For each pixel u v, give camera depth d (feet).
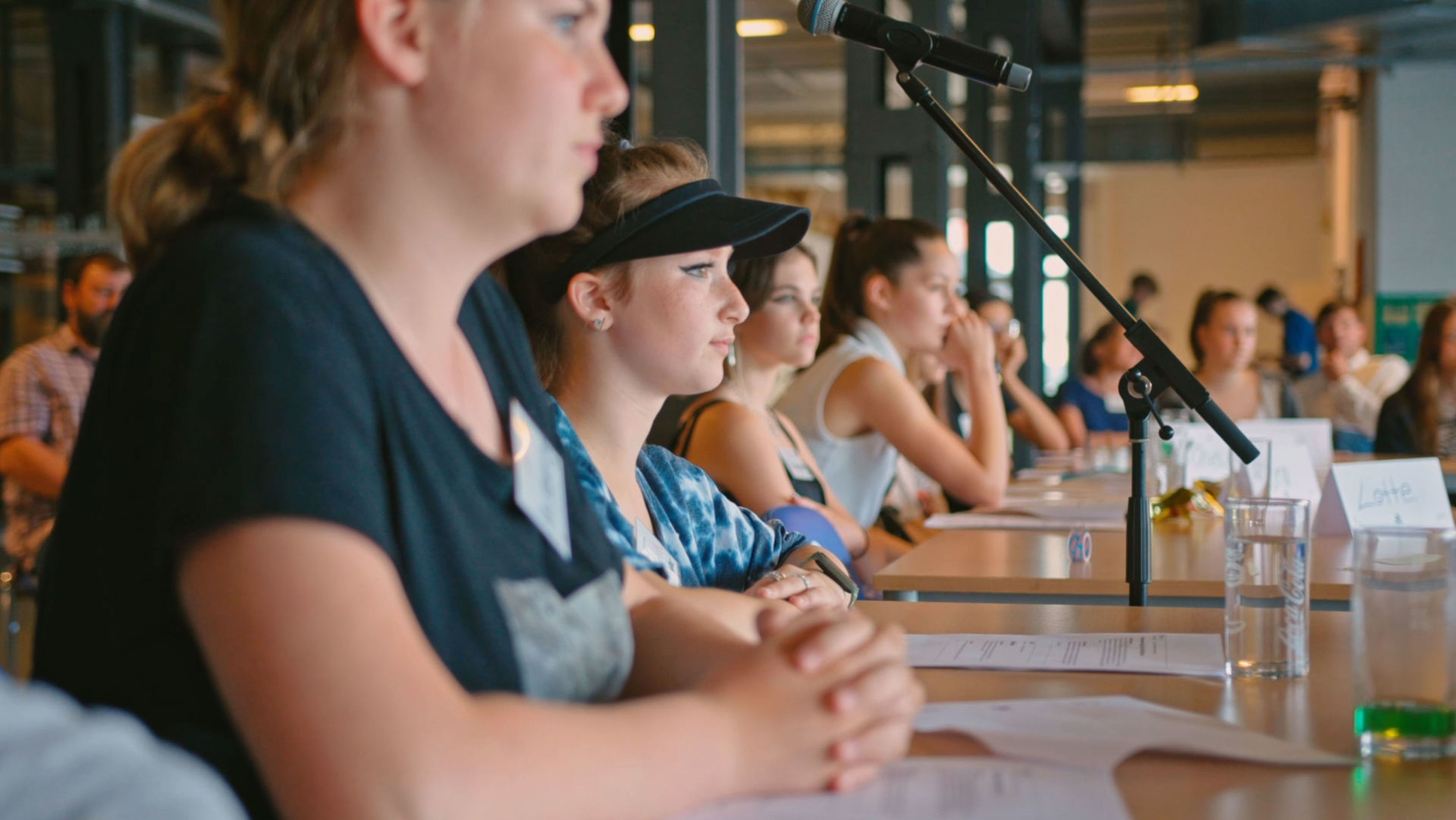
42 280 24.63
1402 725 2.95
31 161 31.07
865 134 19.84
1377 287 36.06
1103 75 36.70
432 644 2.61
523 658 2.78
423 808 2.10
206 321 2.34
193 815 1.36
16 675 11.42
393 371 2.58
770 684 2.62
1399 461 8.59
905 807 2.54
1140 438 5.53
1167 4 37.40
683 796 2.40
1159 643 4.42
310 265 2.51
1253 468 8.61
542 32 2.63
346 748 2.11
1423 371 17.83
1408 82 35.45
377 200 2.66
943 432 10.23
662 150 5.09
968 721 3.21
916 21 20.51
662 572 4.21
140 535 2.38
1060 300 40.04
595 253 4.83
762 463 8.09
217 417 2.26
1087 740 3.02
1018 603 5.50
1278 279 55.42
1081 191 37.45
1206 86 45.24
